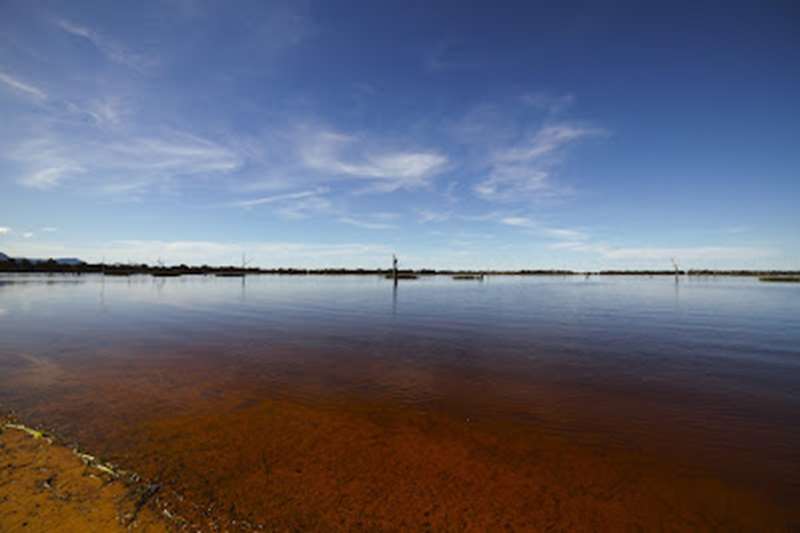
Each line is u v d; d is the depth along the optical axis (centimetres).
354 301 3875
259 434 715
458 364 1293
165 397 905
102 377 1059
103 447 636
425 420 810
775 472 617
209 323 2166
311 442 689
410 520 477
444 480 573
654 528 477
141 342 1571
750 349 1585
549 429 774
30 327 1909
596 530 469
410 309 3128
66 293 4278
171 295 4272
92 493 494
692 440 731
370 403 906
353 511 490
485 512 498
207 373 1125
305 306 3288
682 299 4516
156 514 460
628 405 912
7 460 570
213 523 451
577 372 1206
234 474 568
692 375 1182
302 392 975
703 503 531
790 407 905
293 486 543
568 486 566
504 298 4516
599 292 6022
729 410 888
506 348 1565
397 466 611
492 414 849
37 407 817
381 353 1445
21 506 455
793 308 3403
